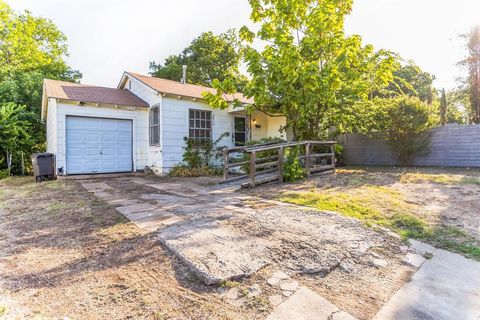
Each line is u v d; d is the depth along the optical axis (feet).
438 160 38.99
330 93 27.81
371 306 7.47
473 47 49.24
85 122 34.04
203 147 38.09
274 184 24.13
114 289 8.07
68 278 8.71
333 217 13.93
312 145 30.35
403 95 39.88
